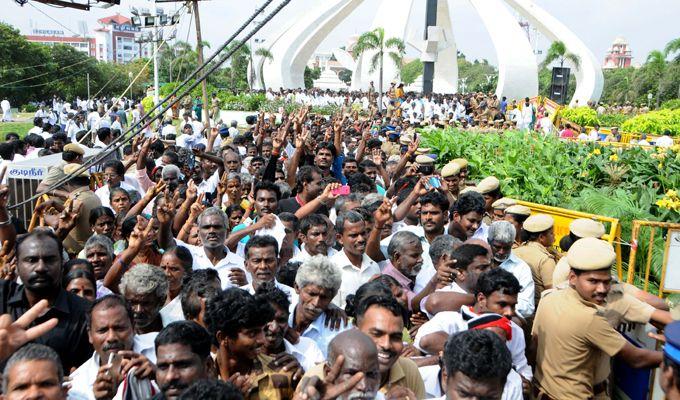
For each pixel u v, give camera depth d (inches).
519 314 228.1
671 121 1196.5
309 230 258.2
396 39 1867.6
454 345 138.6
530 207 373.1
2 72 2208.4
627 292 211.5
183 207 299.9
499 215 334.6
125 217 291.4
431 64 1802.4
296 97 1777.8
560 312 191.5
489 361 134.0
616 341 183.5
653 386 201.9
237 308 155.3
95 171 490.3
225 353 159.2
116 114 1039.6
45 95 2497.5
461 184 424.5
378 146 560.1
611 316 200.7
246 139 614.2
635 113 1841.8
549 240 280.2
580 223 264.7
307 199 332.2
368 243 260.7
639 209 429.1
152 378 159.9
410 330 219.1
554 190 498.0
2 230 227.8
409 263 237.8
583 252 187.0
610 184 535.5
